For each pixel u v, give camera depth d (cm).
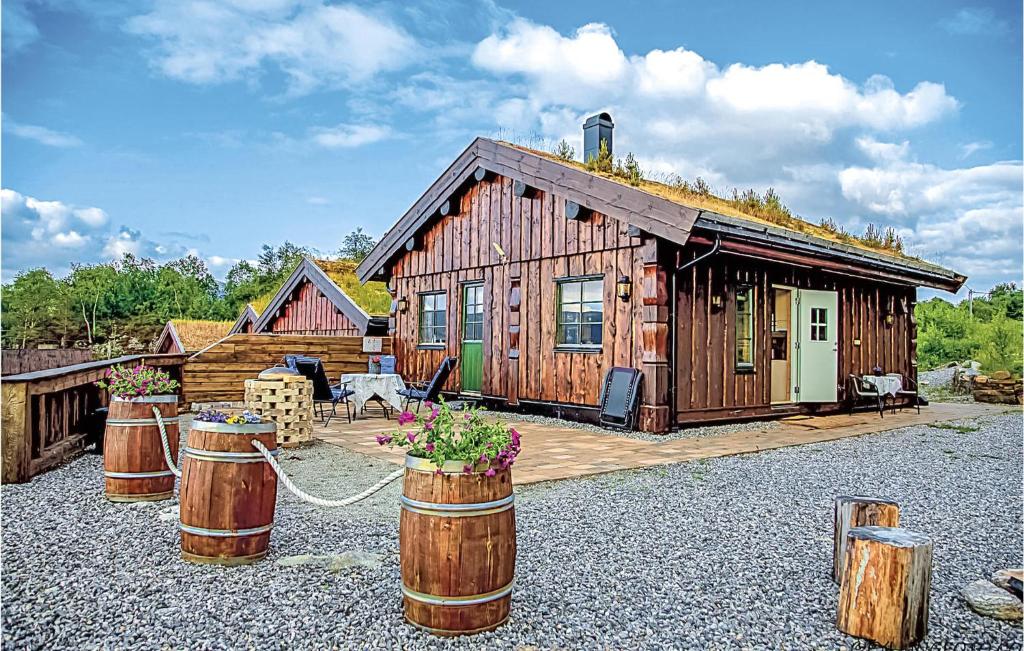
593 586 347
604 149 1100
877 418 1050
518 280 1055
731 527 456
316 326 1653
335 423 964
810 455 728
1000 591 334
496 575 295
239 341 1184
